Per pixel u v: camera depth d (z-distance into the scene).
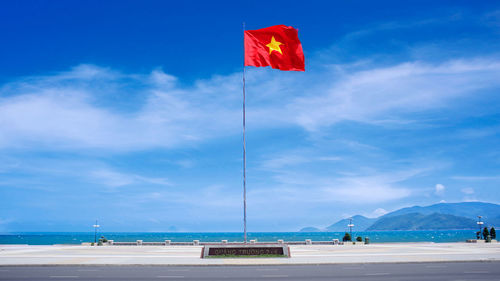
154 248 55.22
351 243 67.88
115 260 33.62
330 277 21.78
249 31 36.41
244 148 38.31
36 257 37.75
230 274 23.55
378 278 21.22
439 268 27.16
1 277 22.19
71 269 27.31
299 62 36.00
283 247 35.78
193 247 58.00
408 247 56.16
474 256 37.62
